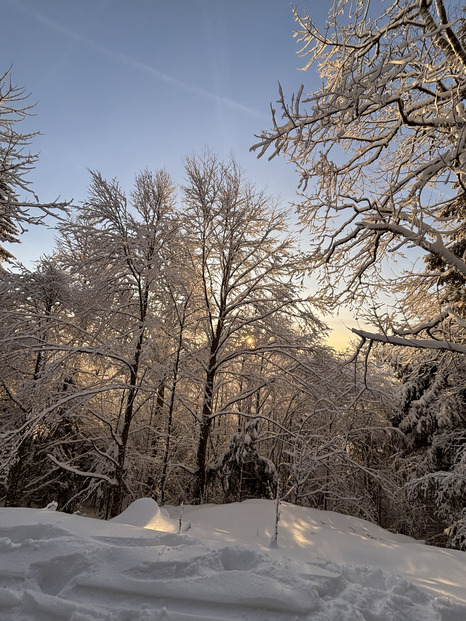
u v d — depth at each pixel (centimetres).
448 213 893
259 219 1350
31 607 248
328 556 479
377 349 1193
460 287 857
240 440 1188
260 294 1366
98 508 1770
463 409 1355
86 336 1287
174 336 1252
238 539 487
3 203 1131
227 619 241
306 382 1249
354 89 545
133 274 1269
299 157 613
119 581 269
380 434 1683
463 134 550
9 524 368
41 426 1152
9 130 1285
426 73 586
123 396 1351
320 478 1323
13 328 1184
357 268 917
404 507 1573
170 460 1233
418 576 400
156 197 1283
